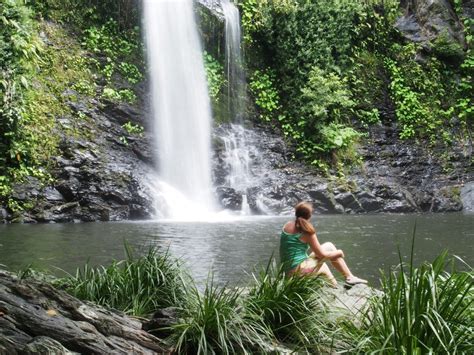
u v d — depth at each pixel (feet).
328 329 14.66
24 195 50.24
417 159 71.97
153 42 68.59
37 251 31.40
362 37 79.56
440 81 80.23
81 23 66.28
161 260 18.25
